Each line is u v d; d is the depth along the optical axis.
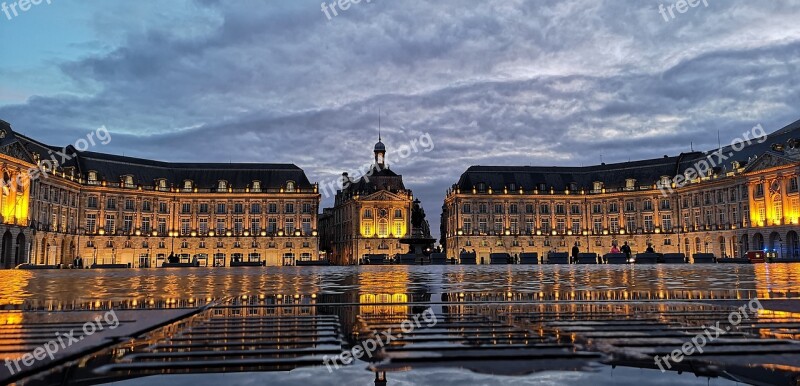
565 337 7.64
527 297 14.21
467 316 10.03
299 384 5.19
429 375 5.54
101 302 13.52
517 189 139.25
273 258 129.00
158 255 123.81
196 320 9.75
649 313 10.34
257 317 10.15
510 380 5.32
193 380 5.38
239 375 5.60
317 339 7.60
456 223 138.38
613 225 137.00
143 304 12.88
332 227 157.75
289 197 130.62
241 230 129.25
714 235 117.81
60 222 107.50
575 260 82.00
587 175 143.12
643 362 6.08
